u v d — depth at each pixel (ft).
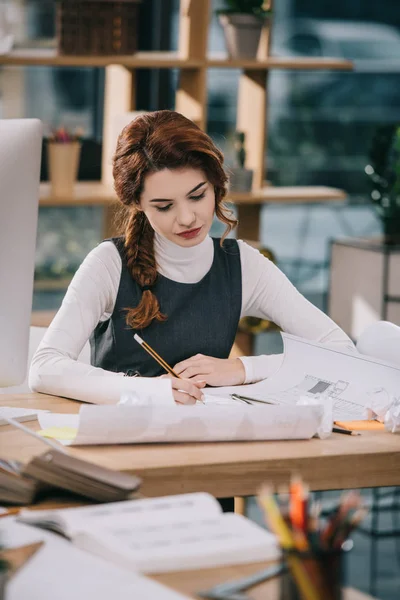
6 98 15.46
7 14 14.79
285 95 17.84
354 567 10.71
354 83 18.12
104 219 14.52
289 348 6.96
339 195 15.52
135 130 7.22
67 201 13.57
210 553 4.06
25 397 6.61
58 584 3.74
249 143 15.43
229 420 5.63
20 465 5.08
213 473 5.31
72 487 4.73
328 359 6.82
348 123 18.19
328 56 18.01
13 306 6.01
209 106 17.15
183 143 7.00
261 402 6.39
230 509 7.48
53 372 6.75
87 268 7.59
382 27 18.11
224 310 7.89
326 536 3.69
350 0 17.95
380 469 5.68
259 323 14.47
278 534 3.68
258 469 5.40
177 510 4.43
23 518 4.34
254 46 14.62
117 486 4.70
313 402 5.96
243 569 4.07
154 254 7.74
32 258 6.06
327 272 18.30
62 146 13.58
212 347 7.84
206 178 7.14
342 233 18.33
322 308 18.33
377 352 7.04
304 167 18.10
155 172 7.04
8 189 5.88
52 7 15.07
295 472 5.48
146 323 7.61
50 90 15.69
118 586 3.74
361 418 6.28
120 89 14.66
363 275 15.52
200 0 14.10
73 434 5.68
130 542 4.09
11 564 3.80
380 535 11.66
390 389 6.46
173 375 6.68
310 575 3.59
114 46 13.75
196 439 5.63
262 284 8.12
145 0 16.33
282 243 18.10
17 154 5.89
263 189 15.51
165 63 13.94
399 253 15.11
